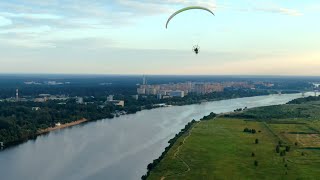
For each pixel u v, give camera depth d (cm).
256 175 18038
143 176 18538
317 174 18225
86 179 18962
